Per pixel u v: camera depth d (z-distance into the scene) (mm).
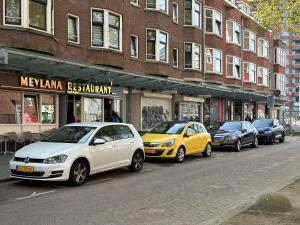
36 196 9664
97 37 22500
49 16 18734
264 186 10844
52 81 19062
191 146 17172
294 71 135375
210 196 9578
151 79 22109
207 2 34312
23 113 18141
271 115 51188
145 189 10477
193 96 32562
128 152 13266
